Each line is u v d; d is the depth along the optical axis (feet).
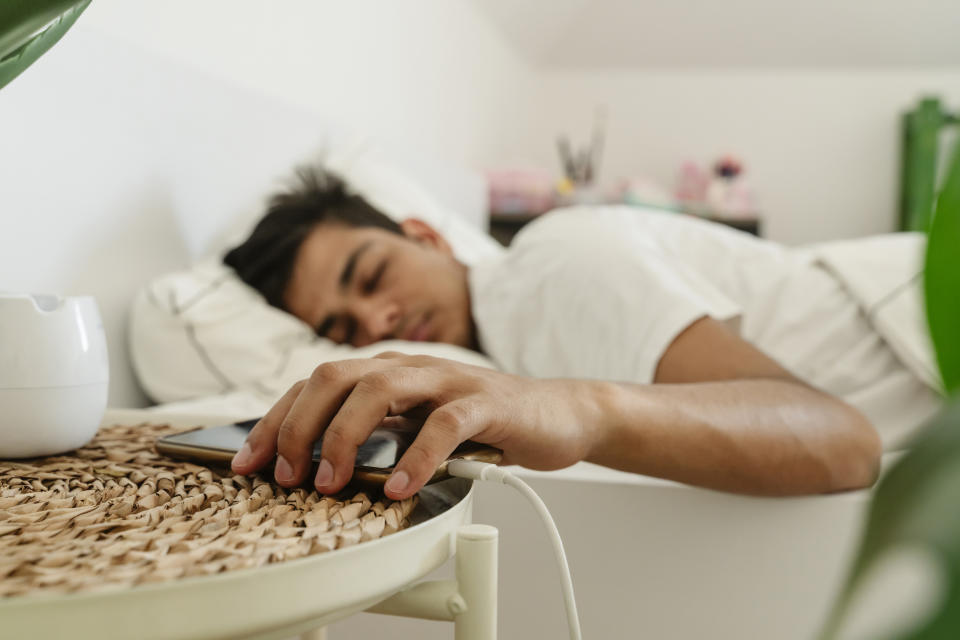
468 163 9.24
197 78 3.92
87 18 3.28
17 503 1.42
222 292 3.55
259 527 1.23
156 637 0.96
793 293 3.78
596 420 1.77
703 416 2.00
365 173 4.56
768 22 10.51
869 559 0.23
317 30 5.50
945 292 0.27
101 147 3.26
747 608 2.29
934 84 10.80
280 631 1.06
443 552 1.30
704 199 10.78
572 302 3.09
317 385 1.48
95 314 1.87
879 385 3.62
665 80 11.41
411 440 1.58
